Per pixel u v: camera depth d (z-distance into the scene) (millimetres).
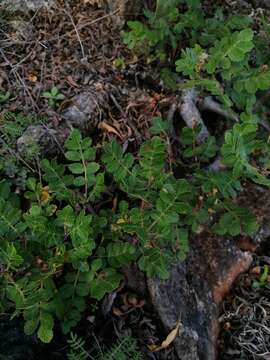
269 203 535
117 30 601
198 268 497
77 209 477
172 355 460
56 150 508
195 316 474
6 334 423
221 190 477
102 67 573
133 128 548
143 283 476
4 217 415
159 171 450
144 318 470
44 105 528
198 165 535
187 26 591
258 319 491
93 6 611
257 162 539
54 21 593
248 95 558
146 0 608
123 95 563
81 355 416
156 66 592
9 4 581
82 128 527
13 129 488
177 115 574
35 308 394
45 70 557
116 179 460
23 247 431
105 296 469
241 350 477
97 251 452
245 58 542
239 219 481
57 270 442
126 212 450
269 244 533
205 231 511
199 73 552
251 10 672
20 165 487
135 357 421
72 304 431
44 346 434
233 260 507
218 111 577
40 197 464
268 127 576
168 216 429
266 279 511
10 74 544
